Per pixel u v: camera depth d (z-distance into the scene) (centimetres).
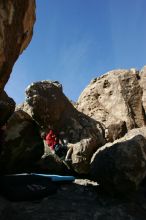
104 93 1875
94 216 729
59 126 1393
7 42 661
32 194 781
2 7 625
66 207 756
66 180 898
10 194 764
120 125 1600
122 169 811
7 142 995
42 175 874
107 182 827
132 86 1830
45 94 1393
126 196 827
